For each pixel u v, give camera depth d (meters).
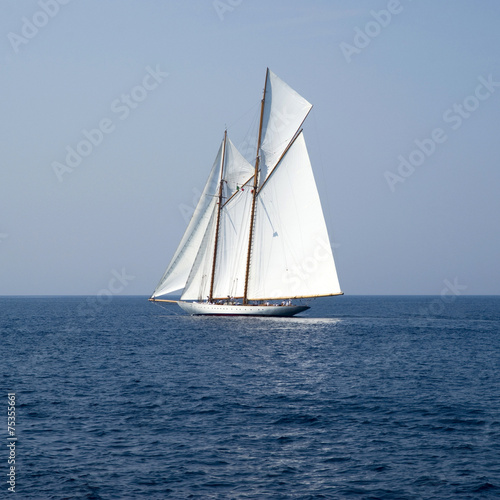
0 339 149.75
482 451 50.59
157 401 68.38
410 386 78.81
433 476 45.03
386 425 58.62
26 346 130.50
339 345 128.12
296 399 69.81
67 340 144.38
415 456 49.44
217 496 41.56
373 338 145.12
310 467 46.94
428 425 58.66
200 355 109.81
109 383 80.00
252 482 43.97
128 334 159.25
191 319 186.25
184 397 70.50
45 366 96.81
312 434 55.47
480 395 73.00
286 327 168.88
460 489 42.66
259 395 71.88
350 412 63.75
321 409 64.94
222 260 179.12
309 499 41.19
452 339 146.38
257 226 176.50
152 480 44.16
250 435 55.00
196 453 49.91
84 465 46.97
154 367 94.69
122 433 55.44
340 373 89.31
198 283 179.25
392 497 41.53
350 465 47.38
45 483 43.44
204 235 177.25
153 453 49.81
